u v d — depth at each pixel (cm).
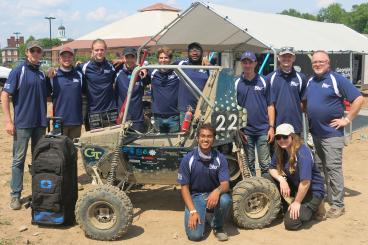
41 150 491
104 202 472
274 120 581
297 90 575
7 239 478
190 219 469
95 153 522
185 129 511
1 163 816
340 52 1005
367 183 713
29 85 562
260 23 946
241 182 504
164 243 474
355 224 534
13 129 566
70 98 633
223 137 519
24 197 617
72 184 509
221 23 966
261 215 508
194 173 475
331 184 562
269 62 1071
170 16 1612
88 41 1623
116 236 475
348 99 538
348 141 1024
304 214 509
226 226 518
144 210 573
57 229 506
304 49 876
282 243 476
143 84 654
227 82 523
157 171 517
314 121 557
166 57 618
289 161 514
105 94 648
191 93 573
